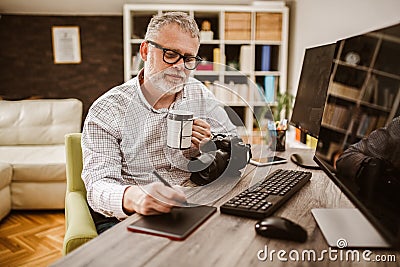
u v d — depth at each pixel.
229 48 5.11
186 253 0.91
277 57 4.99
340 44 1.33
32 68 5.09
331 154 1.23
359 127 1.05
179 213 1.12
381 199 0.87
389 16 2.68
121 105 1.54
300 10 4.53
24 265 2.57
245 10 4.72
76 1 4.74
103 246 0.95
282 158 1.85
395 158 0.83
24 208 3.44
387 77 0.93
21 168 3.36
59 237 3.01
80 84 5.17
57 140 4.05
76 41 5.08
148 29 1.38
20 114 4.06
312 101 1.90
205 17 5.10
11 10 4.89
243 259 0.89
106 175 1.40
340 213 1.15
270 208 1.15
